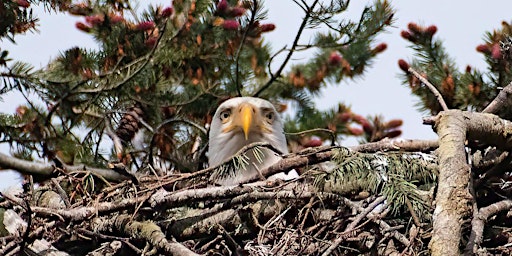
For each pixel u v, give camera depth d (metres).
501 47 13.30
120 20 13.91
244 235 11.30
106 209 11.17
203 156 14.82
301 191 11.02
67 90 12.44
